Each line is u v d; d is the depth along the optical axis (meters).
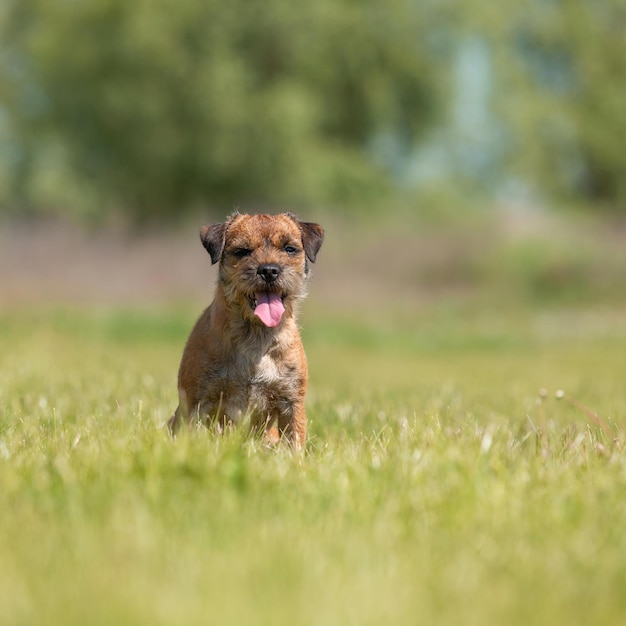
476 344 19.05
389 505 3.54
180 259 30.06
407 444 4.48
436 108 38.56
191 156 36.03
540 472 4.04
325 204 36.41
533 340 19.55
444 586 2.85
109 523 3.29
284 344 5.13
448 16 37.25
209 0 34.03
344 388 8.52
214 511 3.40
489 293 28.97
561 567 3.03
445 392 7.94
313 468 4.13
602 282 29.31
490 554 3.13
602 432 5.23
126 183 38.16
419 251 30.19
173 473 3.82
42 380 8.16
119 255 30.80
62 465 3.86
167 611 2.60
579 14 39.22
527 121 38.00
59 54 36.19
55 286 27.58
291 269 5.19
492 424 5.39
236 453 4.11
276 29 34.88
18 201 42.44
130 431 4.68
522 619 2.67
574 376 11.69
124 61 34.88
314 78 36.47
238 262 5.17
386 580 2.85
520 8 39.81
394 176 39.34
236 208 5.68
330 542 3.18
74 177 38.12
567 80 40.94
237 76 33.97
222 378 5.07
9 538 3.18
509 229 31.08
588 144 39.34
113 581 2.80
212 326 5.11
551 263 29.91
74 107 37.34
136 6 33.97
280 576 2.86
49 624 2.55
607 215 37.31
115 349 15.58
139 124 35.81
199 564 2.93
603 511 3.60
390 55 37.12
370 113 37.81
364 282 29.03
